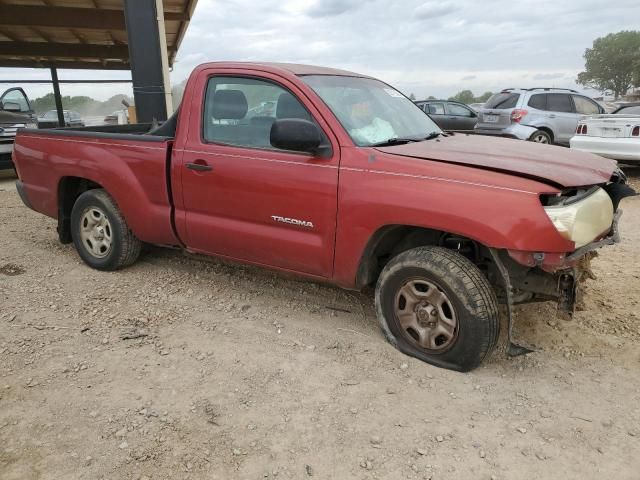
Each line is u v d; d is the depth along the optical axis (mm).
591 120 9906
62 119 17953
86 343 3615
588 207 3062
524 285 3281
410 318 3400
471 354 3156
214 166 3922
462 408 2945
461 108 15859
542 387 3146
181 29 15727
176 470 2484
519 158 3387
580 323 3922
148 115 9172
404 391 3092
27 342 3602
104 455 2570
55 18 13789
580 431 2760
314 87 3676
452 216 3029
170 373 3270
